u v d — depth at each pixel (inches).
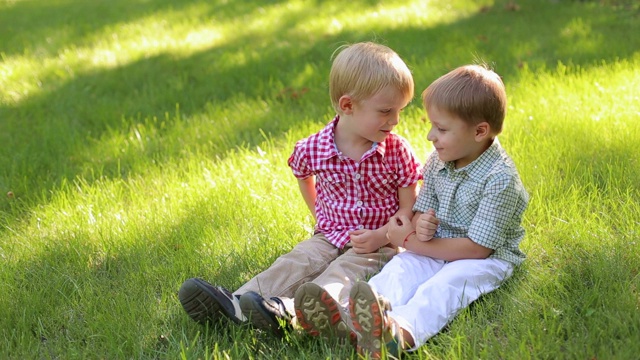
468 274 104.4
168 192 157.2
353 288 88.3
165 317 109.1
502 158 107.7
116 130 199.2
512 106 189.0
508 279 110.3
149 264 125.4
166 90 235.9
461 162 109.7
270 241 129.3
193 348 99.0
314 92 218.8
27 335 106.4
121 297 113.6
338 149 116.2
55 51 306.2
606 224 125.3
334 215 118.9
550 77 206.7
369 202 117.6
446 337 97.3
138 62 274.8
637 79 196.7
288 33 307.4
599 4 326.6
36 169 176.2
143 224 141.1
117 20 373.4
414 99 200.7
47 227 145.1
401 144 116.0
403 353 95.0
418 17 316.5
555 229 124.4
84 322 109.9
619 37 255.0
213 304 99.3
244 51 278.2
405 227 109.3
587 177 141.2
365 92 107.4
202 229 136.1
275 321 97.2
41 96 238.5
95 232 140.2
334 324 94.8
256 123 197.0
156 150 184.4
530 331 95.4
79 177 170.4
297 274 111.7
